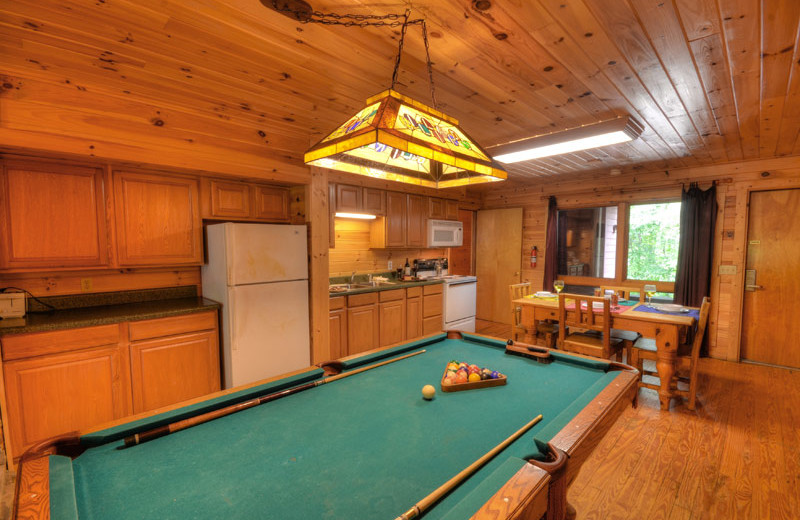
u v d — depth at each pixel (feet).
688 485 6.62
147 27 5.25
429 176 6.51
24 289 8.08
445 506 2.85
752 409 9.59
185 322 8.71
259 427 4.16
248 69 6.52
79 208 7.93
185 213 9.38
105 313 8.13
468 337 7.94
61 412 7.20
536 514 2.83
